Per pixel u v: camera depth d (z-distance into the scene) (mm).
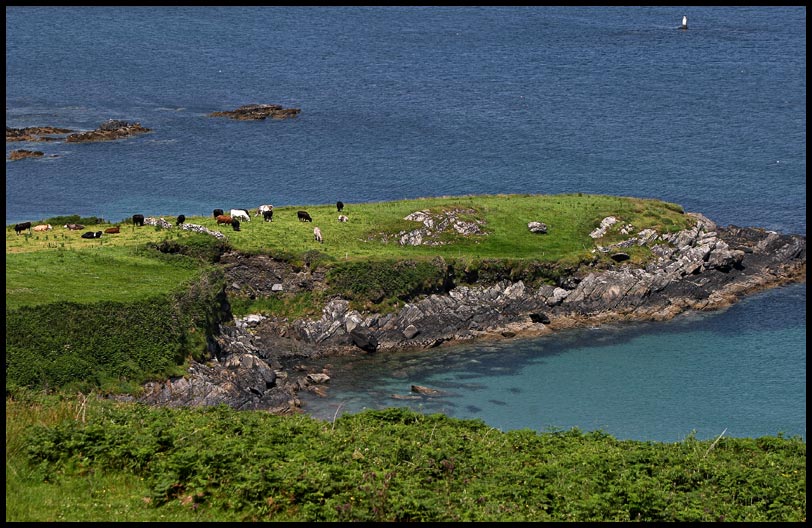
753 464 86688
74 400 95875
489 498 73375
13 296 143000
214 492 70188
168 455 74688
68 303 142500
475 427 95688
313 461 75812
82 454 73562
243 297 178000
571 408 149875
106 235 184000
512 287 186000
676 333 180750
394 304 178000
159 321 146625
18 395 92312
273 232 193375
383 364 166875
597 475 79250
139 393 137375
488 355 171000
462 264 185500
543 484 77250
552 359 169625
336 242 192750
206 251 180375
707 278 198000
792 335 180000
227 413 90500
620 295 188250
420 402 151625
